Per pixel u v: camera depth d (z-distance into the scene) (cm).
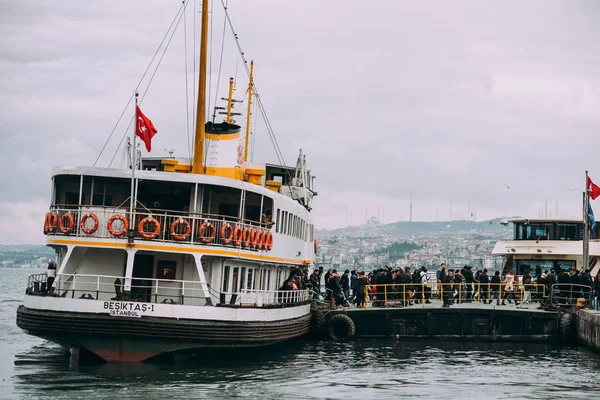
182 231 2911
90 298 2836
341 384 2803
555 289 4341
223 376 2838
